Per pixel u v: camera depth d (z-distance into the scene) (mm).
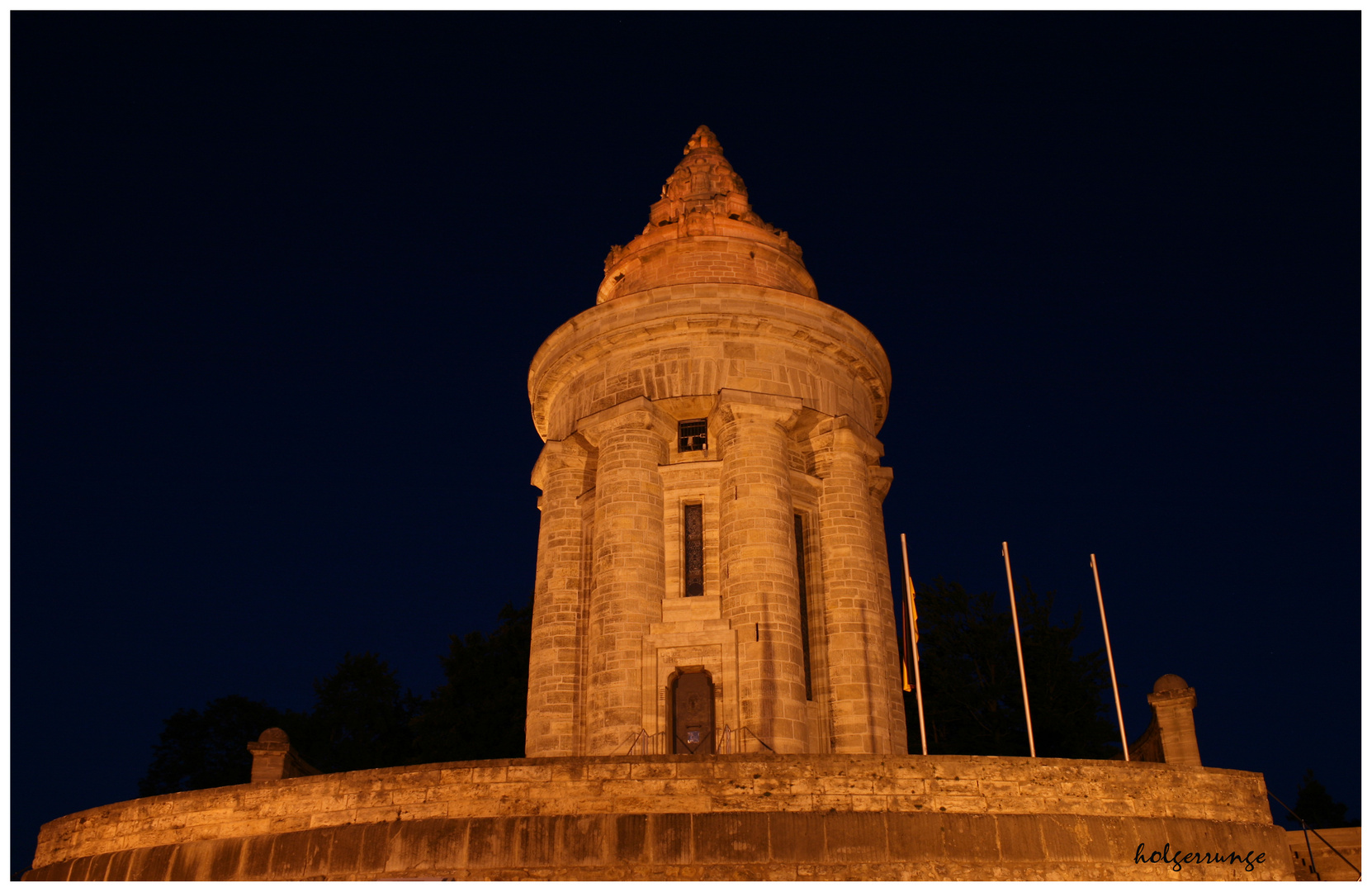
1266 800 22500
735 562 31469
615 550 32094
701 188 41656
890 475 36969
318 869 20734
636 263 39969
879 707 31359
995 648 46312
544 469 36125
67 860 23516
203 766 52750
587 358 35906
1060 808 21016
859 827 20125
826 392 35188
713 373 34062
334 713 53250
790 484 33656
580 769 20875
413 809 20922
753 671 29844
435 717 49344
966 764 21047
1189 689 26891
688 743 30266
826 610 32750
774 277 39156
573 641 33500
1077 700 45094
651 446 33625
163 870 21875
